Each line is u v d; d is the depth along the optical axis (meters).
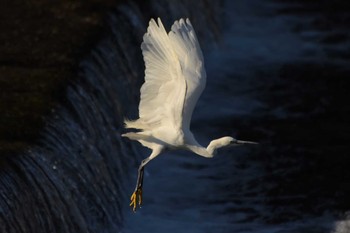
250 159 18.48
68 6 19.33
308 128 19.81
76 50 17.52
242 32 25.11
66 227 13.77
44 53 17.36
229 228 16.17
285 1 27.17
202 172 17.91
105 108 16.75
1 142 14.19
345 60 23.56
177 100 10.48
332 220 16.42
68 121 15.40
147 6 20.39
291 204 16.94
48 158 14.21
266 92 21.47
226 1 26.58
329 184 17.62
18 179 13.28
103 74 17.39
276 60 23.39
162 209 16.56
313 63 23.30
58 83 16.23
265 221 16.41
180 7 21.94
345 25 25.88
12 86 16.09
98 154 15.65
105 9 19.23
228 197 17.14
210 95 21.11
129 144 17.23
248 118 20.17
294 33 25.27
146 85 10.64
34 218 13.16
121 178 16.39
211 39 23.64
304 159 18.55
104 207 15.09
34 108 15.38
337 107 20.86
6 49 17.47
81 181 14.70
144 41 10.52
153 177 17.56
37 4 19.41
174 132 10.75
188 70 10.87
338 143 19.20
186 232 15.98
